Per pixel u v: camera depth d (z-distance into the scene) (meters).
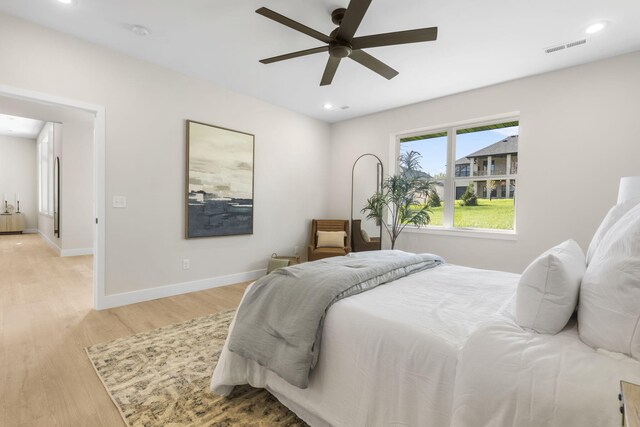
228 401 1.65
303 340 1.37
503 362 0.93
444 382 1.04
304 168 4.89
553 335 1.05
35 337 2.35
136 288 3.16
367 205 4.77
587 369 0.83
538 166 3.28
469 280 1.92
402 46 2.71
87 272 4.40
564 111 3.12
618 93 2.85
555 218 3.19
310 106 4.45
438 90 3.75
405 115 4.36
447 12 2.26
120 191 3.02
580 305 1.05
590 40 2.60
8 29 2.39
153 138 3.22
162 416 1.52
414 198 4.41
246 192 4.08
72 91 2.70
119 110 2.98
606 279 0.94
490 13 2.26
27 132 7.96
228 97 3.85
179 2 2.22
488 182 3.84
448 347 1.07
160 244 3.32
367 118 4.80
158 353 2.13
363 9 1.77
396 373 1.16
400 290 1.68
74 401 1.62
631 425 0.49
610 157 2.89
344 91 3.84
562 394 0.80
